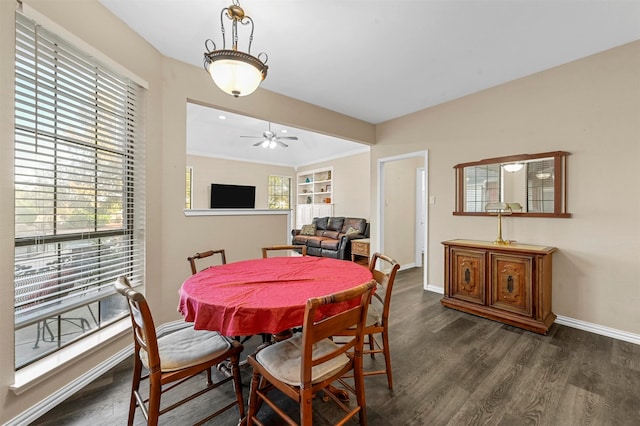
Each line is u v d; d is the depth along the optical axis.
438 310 3.03
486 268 2.79
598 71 2.43
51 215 1.60
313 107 3.66
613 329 2.35
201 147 7.13
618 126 2.33
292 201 9.02
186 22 2.05
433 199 3.71
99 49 1.83
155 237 2.38
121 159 2.10
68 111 1.66
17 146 1.43
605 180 2.39
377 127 4.48
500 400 1.58
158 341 1.44
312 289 1.46
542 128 2.76
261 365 1.28
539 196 2.75
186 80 2.60
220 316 1.23
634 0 1.79
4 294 1.33
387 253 4.79
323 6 1.88
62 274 1.67
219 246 2.92
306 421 1.07
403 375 1.84
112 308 2.11
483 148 3.21
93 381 1.77
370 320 1.70
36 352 1.62
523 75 2.86
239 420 1.46
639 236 2.24
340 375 1.25
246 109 3.01
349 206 7.13
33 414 1.43
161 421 1.44
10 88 1.35
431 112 3.72
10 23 1.34
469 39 2.25
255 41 2.29
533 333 2.44
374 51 2.43
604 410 1.50
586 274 2.49
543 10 1.91
